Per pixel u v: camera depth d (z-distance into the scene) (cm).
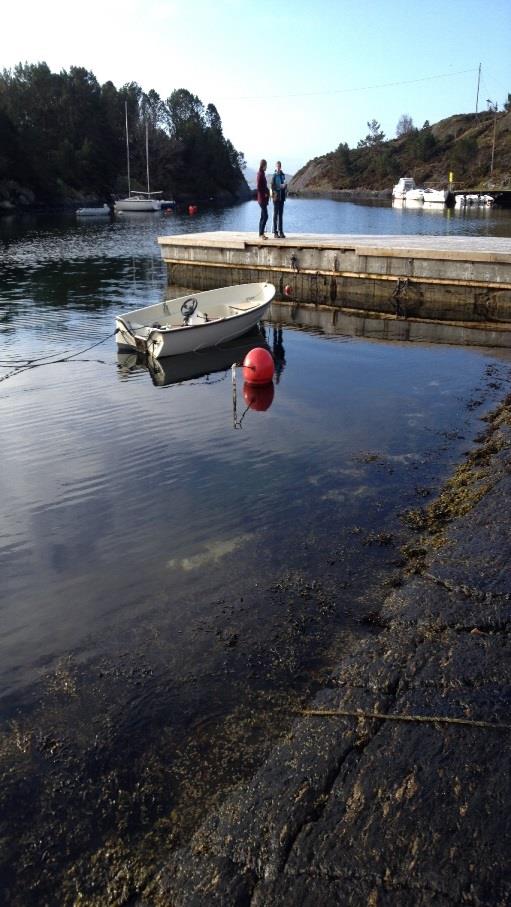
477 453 716
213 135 10400
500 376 1058
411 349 1263
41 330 1455
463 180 8338
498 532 520
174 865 285
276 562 526
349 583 492
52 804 322
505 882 249
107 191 8050
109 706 382
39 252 3006
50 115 8006
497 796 285
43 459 755
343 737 334
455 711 338
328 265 1727
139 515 616
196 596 484
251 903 259
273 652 419
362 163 11425
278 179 1867
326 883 260
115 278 2230
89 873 288
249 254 1880
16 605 484
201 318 1338
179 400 967
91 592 496
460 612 425
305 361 1185
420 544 540
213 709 375
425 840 270
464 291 1534
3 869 293
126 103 8325
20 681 404
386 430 820
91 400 972
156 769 338
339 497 637
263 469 711
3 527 601
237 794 314
